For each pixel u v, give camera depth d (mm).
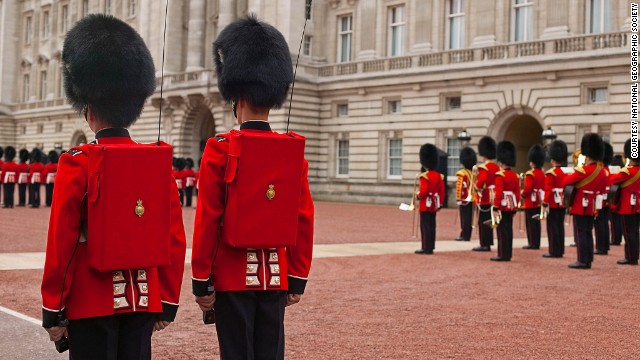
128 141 4543
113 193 4203
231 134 4809
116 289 4336
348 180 44375
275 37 5102
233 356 4773
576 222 15625
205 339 8461
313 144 45688
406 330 9023
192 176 38781
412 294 11766
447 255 17859
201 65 51719
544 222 29766
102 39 4523
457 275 14156
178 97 50375
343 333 8812
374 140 42938
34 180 34188
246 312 4812
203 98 48750
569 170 20938
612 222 21922
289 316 9828
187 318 9641
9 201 33750
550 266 15891
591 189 15398
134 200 4266
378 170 42781
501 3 37469
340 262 15766
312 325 9273
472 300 11297
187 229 22250
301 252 5082
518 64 35156
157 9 54125
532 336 8781
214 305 4918
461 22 39844
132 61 4562
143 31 55562
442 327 9234
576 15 34281
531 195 19984
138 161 4277
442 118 39188
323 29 46344
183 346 8102
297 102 44781
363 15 44281
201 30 51625
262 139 4730
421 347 8133
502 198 16641
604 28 33719
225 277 4816
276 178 4762
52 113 67188
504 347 8195
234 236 4684
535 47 34812
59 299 4184
